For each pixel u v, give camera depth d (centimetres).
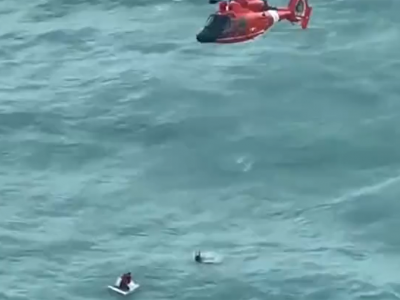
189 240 8938
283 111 10406
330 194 9431
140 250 8856
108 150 10075
